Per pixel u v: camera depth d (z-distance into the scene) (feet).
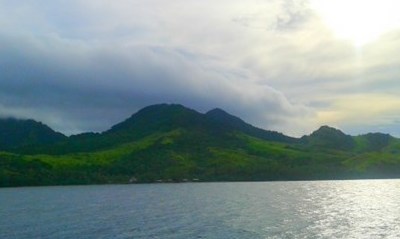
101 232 296.92
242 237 263.29
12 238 283.79
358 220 339.57
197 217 377.30
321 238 257.14
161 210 453.99
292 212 408.05
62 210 476.13
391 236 263.49
